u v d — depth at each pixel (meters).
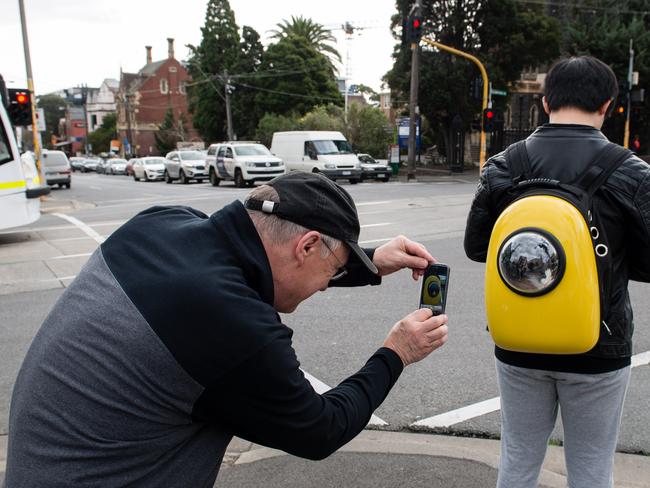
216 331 1.27
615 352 1.92
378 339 5.27
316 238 1.44
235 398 1.30
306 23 56.66
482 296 6.53
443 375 4.41
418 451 3.26
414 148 29.28
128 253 1.40
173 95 85.38
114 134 99.81
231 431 1.42
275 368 1.29
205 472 1.40
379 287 7.05
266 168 24.22
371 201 16.33
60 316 1.37
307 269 1.47
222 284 1.31
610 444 2.03
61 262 8.95
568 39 35.53
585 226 1.80
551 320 1.78
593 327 1.79
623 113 25.97
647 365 4.48
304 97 47.50
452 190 20.02
